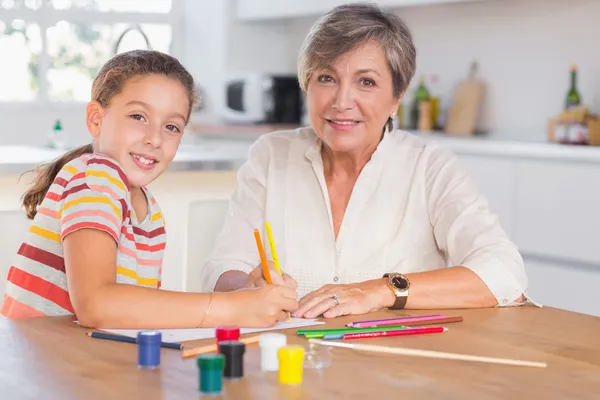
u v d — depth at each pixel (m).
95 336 1.46
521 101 4.93
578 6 4.63
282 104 5.96
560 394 1.21
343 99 2.02
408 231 2.16
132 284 1.70
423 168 2.18
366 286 1.80
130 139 1.75
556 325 1.67
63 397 1.14
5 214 2.48
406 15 5.59
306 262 2.18
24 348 1.38
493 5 5.06
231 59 6.28
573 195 4.09
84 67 6.20
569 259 4.14
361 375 1.27
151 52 1.83
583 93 4.64
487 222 2.04
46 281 1.70
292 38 6.44
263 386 1.20
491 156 4.47
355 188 2.16
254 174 2.29
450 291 1.83
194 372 1.26
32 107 6.01
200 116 6.37
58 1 6.08
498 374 1.31
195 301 1.55
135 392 1.16
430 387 1.22
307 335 1.51
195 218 2.96
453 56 5.30
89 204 1.59
